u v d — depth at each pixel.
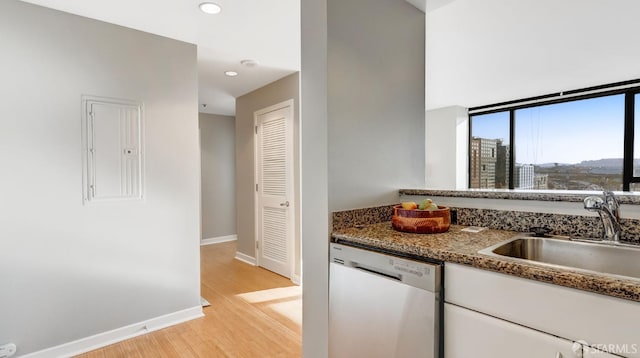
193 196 2.59
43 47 1.95
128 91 2.27
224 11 2.08
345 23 1.58
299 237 3.42
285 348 2.14
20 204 1.88
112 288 2.21
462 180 5.61
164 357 2.03
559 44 2.90
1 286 1.83
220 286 3.33
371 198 1.72
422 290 1.18
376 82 1.74
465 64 3.46
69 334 2.04
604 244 1.22
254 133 4.09
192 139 2.58
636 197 1.21
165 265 2.44
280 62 3.08
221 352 2.08
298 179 3.44
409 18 1.95
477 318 1.07
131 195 2.28
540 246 1.37
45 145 1.96
